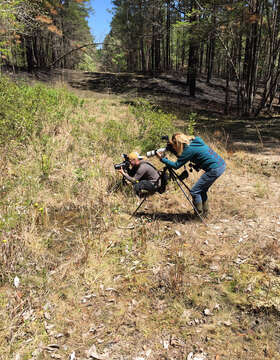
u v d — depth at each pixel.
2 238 3.87
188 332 2.70
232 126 13.20
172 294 3.14
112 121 9.50
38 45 33.47
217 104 21.97
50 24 19.78
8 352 2.53
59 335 2.73
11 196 5.14
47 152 6.86
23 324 2.79
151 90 23.89
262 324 2.72
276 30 17.42
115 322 2.87
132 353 2.54
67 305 3.07
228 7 14.55
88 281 3.43
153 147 7.57
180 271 3.34
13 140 6.84
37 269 3.59
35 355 2.54
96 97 17.69
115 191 5.77
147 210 5.20
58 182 5.95
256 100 23.77
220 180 6.41
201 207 4.52
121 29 25.86
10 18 10.84
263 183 6.19
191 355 2.47
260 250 3.76
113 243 4.18
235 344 2.55
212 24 15.54
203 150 4.29
